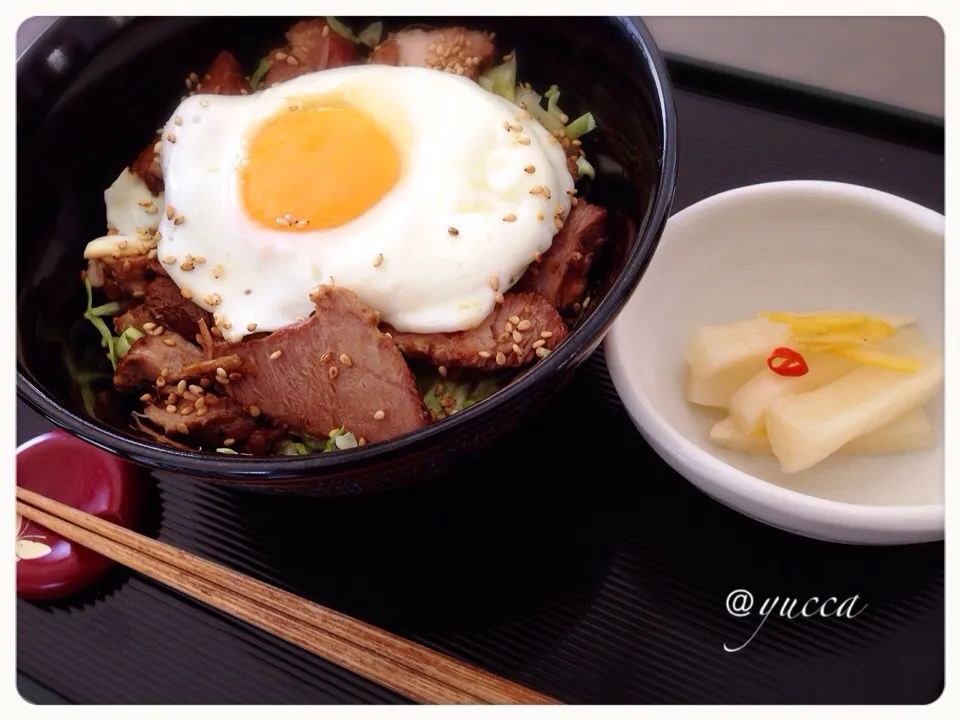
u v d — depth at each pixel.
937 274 0.33
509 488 0.33
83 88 0.34
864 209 0.34
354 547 0.33
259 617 0.31
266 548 0.33
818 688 0.30
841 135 0.39
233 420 0.32
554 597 0.32
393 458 0.27
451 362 0.31
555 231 0.32
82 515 0.33
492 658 0.31
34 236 0.33
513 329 0.31
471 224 0.32
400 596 0.32
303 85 0.35
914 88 0.40
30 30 0.40
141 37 0.35
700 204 0.34
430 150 0.33
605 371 0.35
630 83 0.32
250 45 0.37
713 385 0.34
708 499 0.33
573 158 0.34
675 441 0.30
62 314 0.33
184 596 0.33
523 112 0.34
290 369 0.31
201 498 0.34
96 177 0.35
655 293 0.34
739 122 0.40
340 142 0.33
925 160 0.39
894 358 0.33
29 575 0.32
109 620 0.32
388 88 0.34
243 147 0.33
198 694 0.31
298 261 0.32
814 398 0.32
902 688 0.30
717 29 0.42
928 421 0.33
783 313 0.35
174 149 0.34
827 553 0.32
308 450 0.33
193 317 0.33
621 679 0.31
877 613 0.31
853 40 0.42
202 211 0.33
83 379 0.33
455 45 0.36
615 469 0.34
